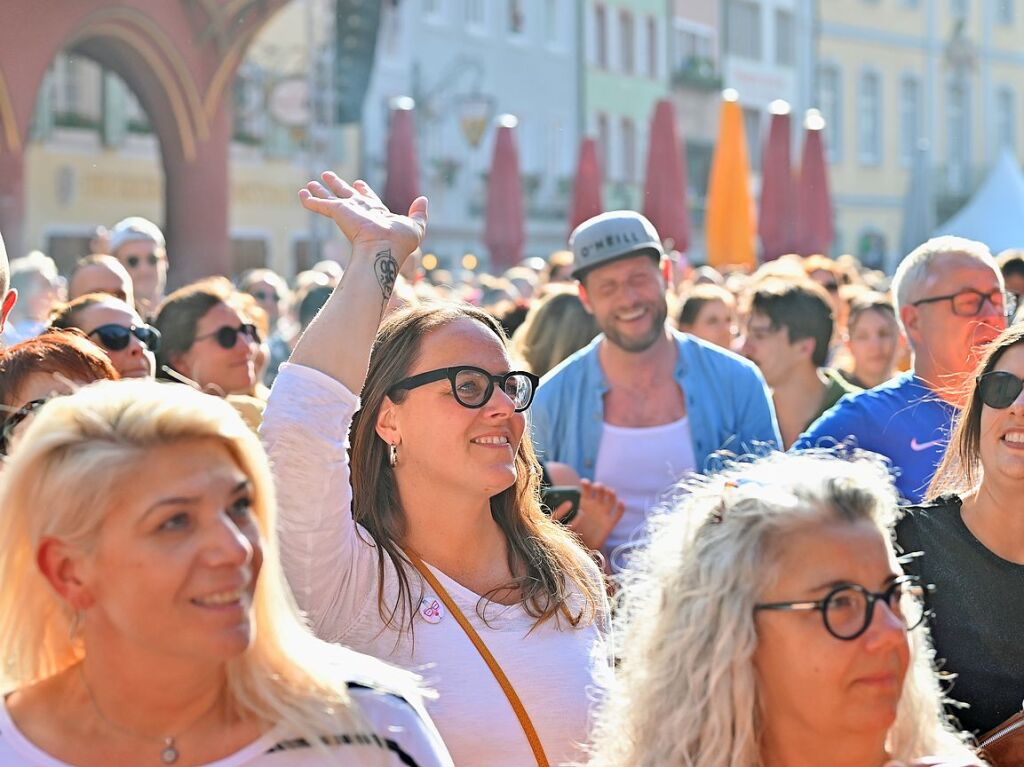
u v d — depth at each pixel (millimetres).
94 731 2918
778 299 8859
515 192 33094
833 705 3230
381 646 4141
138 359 6309
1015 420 4449
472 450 4270
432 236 51219
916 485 6379
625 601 3699
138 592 2789
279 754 2961
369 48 35719
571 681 4184
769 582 3264
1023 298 8805
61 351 4781
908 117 77375
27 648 2982
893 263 73625
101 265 8984
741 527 3311
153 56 31453
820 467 3424
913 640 3469
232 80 33188
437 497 4301
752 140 70062
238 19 32750
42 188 39094
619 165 61688
